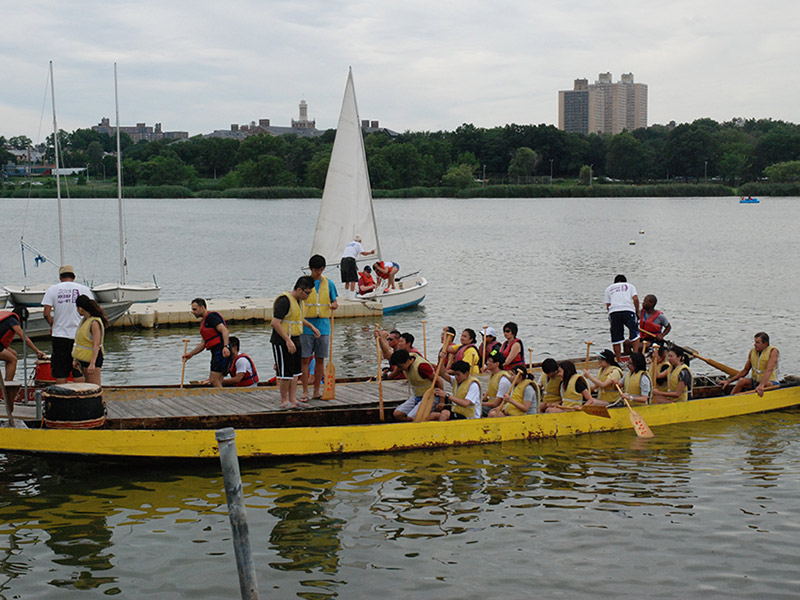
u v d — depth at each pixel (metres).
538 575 8.62
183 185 160.00
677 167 178.00
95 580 8.53
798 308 28.75
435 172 167.12
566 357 20.50
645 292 33.25
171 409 12.92
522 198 153.38
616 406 14.10
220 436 6.75
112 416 12.38
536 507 10.47
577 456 12.52
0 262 47.34
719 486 11.21
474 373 13.87
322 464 12.07
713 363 15.97
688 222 84.31
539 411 14.08
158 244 59.56
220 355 14.54
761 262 45.28
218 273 41.78
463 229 75.31
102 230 73.19
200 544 9.39
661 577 8.56
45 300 12.81
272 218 93.31
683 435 13.67
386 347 15.41
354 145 30.52
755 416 14.88
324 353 13.55
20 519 10.09
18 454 11.59
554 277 38.41
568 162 186.62
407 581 8.51
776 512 10.27
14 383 13.51
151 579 8.56
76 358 12.62
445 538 9.55
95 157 188.12
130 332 24.28
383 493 10.95
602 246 56.50
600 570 8.73
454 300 30.91
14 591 8.30
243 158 168.88
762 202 132.50
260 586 8.39
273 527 9.86
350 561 8.96
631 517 10.12
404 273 40.12
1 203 129.62
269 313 26.45
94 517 10.17
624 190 156.00
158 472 11.76
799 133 183.38
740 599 8.11
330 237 31.06
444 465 12.07
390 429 12.52
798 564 8.84
